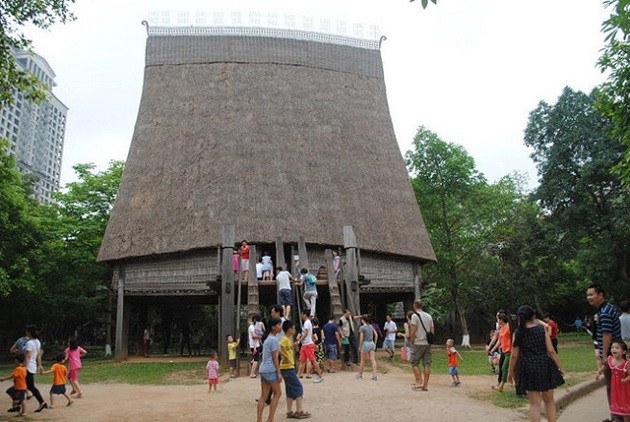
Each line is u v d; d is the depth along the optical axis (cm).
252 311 1534
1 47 1098
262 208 2223
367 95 2880
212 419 843
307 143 2509
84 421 862
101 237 2964
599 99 1598
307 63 2825
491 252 3278
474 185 3316
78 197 3055
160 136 2466
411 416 830
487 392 1073
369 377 1305
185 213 2212
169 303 2641
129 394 1188
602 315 743
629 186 1664
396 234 2423
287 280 1525
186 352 2988
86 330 4719
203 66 2703
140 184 2338
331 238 2228
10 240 2336
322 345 1495
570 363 1666
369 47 3073
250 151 2394
